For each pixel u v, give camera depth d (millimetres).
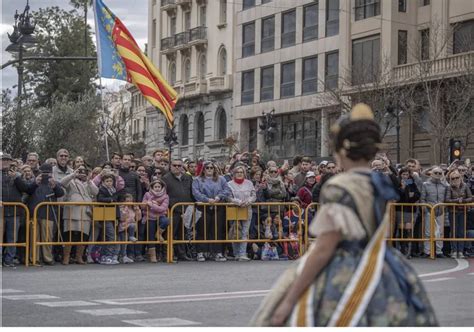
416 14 46062
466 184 19688
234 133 58500
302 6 55031
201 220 18344
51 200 17109
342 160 4828
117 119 72938
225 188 18547
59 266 16844
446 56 41781
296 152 54500
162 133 69812
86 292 12336
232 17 62000
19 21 33562
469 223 19609
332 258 4633
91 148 52781
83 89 72750
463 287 13086
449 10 43438
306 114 53281
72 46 72562
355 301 4547
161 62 71000
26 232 16828
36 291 12453
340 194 4621
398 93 43000
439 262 18156
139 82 20938
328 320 4547
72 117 52219
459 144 33125
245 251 18625
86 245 17797
